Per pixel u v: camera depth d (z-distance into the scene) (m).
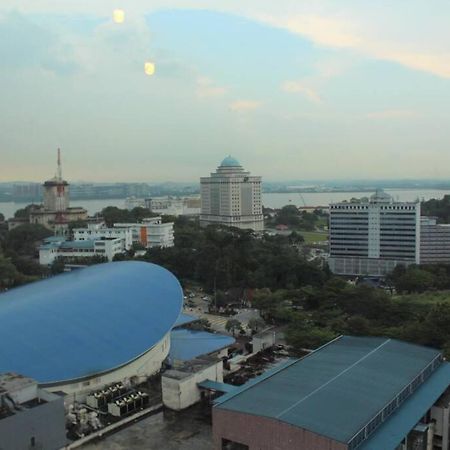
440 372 63.78
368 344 69.62
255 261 149.62
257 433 48.44
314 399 51.47
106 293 79.38
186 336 92.25
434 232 183.12
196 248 174.62
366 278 177.50
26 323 68.19
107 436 56.81
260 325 107.44
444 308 92.00
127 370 69.50
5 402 46.69
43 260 192.88
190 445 54.62
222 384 64.69
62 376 61.34
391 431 49.06
